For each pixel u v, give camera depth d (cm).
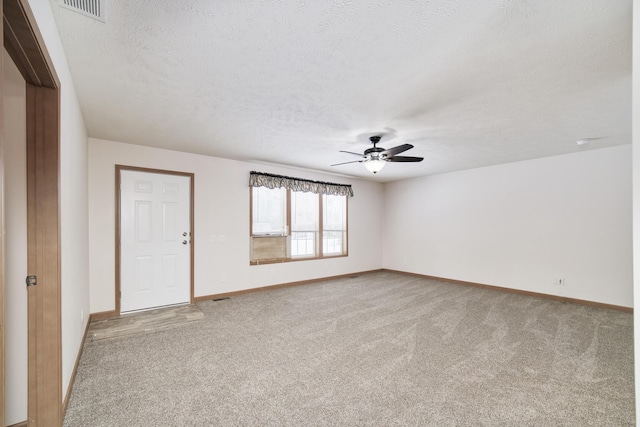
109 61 206
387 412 200
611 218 430
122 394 220
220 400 213
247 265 521
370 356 280
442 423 190
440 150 443
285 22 166
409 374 249
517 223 522
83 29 172
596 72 218
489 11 156
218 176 488
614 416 197
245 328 351
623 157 420
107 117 309
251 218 528
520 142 400
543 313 409
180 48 191
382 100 267
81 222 295
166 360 272
